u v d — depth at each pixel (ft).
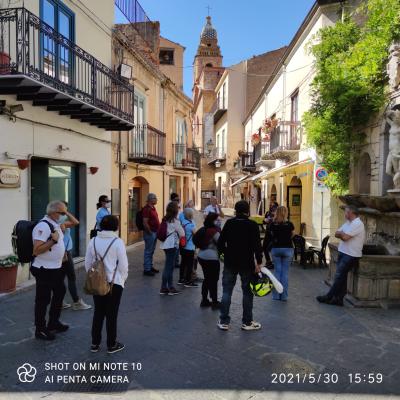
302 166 45.78
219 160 117.60
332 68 33.55
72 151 30.66
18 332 16.75
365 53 30.37
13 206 23.59
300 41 48.44
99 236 14.66
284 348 15.52
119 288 14.65
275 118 64.64
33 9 25.34
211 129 133.90
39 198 28.78
